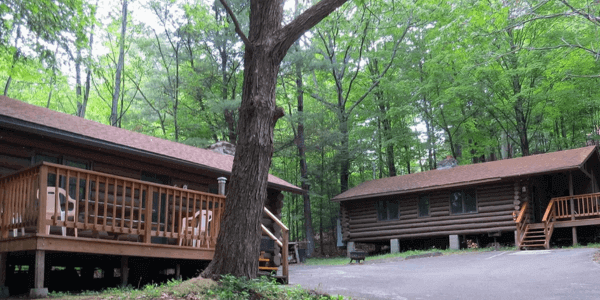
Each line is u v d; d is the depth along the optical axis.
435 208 24.69
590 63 23.95
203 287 7.37
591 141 33.88
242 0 27.25
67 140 11.60
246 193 7.87
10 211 8.08
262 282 7.80
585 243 21.97
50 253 9.02
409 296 9.41
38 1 12.97
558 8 23.34
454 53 26.34
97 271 14.60
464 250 22.05
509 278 11.41
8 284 9.76
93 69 15.02
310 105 35.25
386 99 32.75
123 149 12.66
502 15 17.45
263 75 8.11
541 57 25.22
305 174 30.23
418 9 28.25
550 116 27.42
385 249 28.41
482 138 30.92
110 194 13.07
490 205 22.95
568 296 8.72
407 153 33.56
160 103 30.38
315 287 9.73
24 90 28.62
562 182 24.88
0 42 13.55
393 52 31.44
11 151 11.20
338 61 34.34
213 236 10.49
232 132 29.03
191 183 15.62
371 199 26.94
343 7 30.64
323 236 38.16
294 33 8.12
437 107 31.06
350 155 31.38
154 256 9.18
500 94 28.31
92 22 14.64
